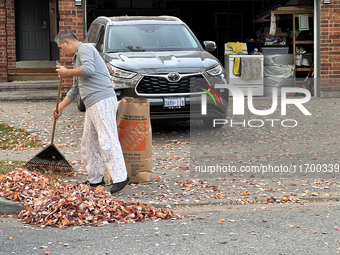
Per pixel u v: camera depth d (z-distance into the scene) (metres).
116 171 5.55
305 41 14.70
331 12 13.55
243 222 4.65
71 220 4.64
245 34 17.77
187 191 5.71
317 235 4.25
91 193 5.18
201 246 4.03
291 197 5.42
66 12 12.67
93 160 5.80
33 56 16.23
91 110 5.54
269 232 4.35
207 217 4.84
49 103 12.42
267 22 15.59
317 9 13.66
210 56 9.16
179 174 6.49
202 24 17.69
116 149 5.55
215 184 6.04
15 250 3.94
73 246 4.04
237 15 17.72
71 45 5.55
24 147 8.14
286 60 14.10
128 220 4.73
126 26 9.91
